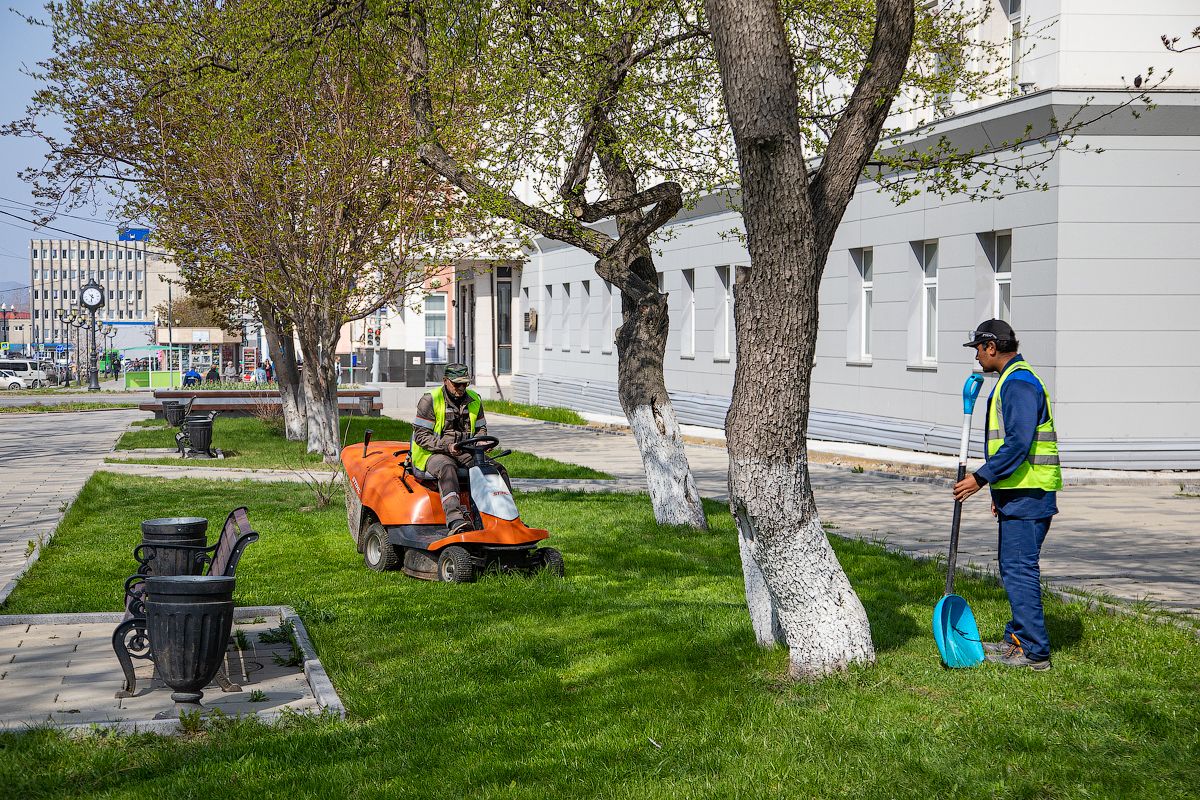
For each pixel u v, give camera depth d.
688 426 29.11
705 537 11.73
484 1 12.25
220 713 5.89
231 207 18.91
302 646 7.23
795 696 6.12
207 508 14.19
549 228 12.09
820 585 6.43
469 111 14.45
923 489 16.75
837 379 24.31
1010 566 6.68
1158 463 17.89
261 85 14.83
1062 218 17.73
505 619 8.09
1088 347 17.88
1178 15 17.56
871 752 5.21
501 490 9.66
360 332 64.69
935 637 6.63
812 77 12.56
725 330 28.69
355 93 18.39
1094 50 17.55
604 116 12.02
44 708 6.07
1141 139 17.67
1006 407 6.59
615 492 15.94
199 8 19.20
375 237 20.38
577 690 6.37
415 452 10.05
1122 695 5.97
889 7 6.44
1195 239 17.88
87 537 11.80
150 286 187.50
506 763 5.13
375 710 6.00
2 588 9.10
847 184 6.48
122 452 22.86
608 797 4.75
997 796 4.72
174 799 4.77
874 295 22.84
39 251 190.25
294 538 11.84
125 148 21.72
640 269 12.87
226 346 101.69
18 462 21.05
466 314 47.62
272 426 28.97
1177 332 17.97
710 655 6.98
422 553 9.80
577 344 38.06
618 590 9.03
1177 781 4.86
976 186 19.56
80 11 21.11
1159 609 8.21
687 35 11.86
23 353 131.75
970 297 19.84
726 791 4.79
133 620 6.35
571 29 11.62
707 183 13.29
